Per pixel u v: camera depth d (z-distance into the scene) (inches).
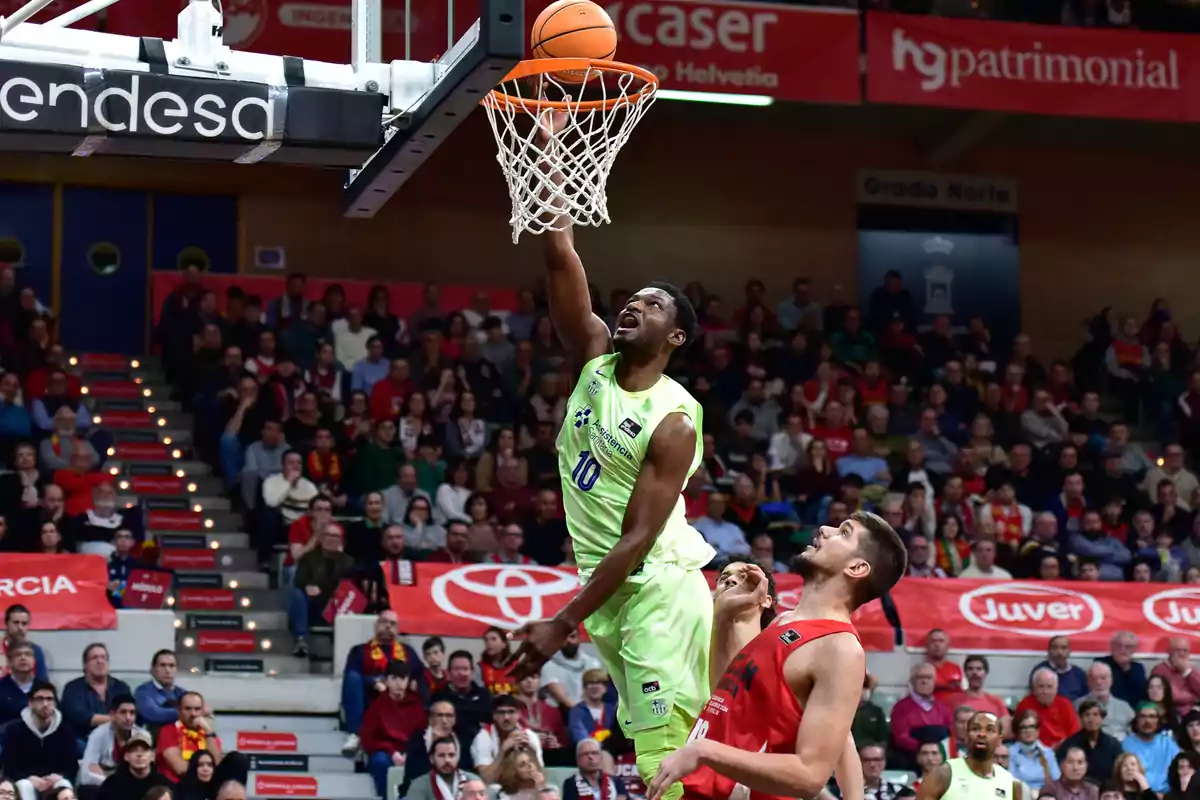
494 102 219.3
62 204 776.9
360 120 236.4
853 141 882.8
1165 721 541.0
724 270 860.6
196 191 794.2
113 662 508.1
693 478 631.8
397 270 815.1
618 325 187.0
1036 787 494.9
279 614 571.2
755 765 153.9
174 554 593.6
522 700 491.8
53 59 230.7
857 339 792.3
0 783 389.1
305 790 483.5
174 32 341.7
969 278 887.1
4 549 534.6
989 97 705.0
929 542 620.1
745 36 682.8
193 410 673.0
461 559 577.6
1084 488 699.4
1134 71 721.6
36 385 634.2
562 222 206.8
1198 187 922.1
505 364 716.7
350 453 623.2
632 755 480.4
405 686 486.6
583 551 188.4
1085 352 825.5
